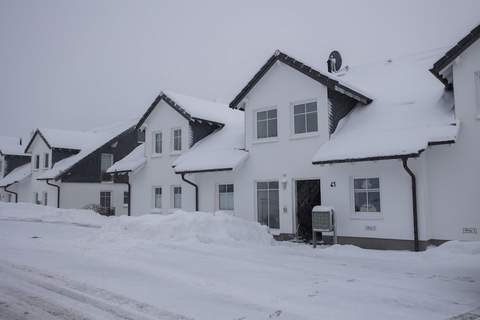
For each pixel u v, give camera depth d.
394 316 6.12
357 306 6.62
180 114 21.59
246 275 8.89
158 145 22.92
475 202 12.31
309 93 15.98
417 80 16.69
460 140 12.66
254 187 17.53
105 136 34.03
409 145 12.36
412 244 12.98
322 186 15.26
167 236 14.23
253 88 17.78
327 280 8.42
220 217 15.01
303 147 16.02
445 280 8.44
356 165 14.40
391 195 13.55
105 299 7.00
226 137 20.70
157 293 7.38
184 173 19.08
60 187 29.80
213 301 6.88
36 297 7.16
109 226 16.11
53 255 11.54
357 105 16.72
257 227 15.42
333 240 14.21
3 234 16.94
